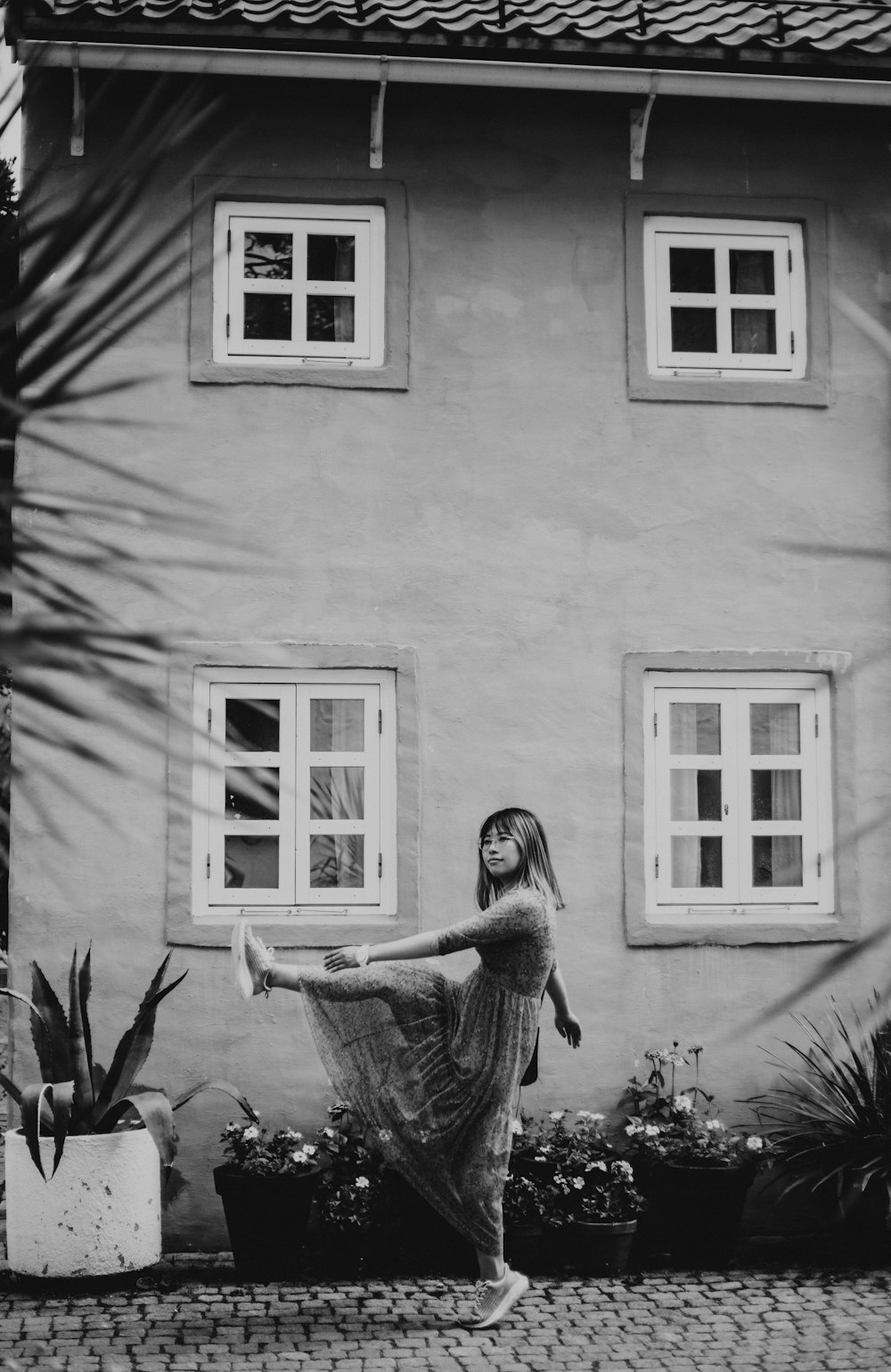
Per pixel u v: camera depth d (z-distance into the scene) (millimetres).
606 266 6668
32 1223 5500
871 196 6852
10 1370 3002
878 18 6922
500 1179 5141
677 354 6734
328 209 6574
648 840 6551
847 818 6602
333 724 6449
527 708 6477
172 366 6391
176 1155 6137
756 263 6859
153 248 1321
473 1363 4801
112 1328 5117
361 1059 5227
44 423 1384
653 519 6605
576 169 6684
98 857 6168
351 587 6418
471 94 6656
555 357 6605
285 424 6434
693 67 6379
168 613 6246
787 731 6688
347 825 6387
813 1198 6297
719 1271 5891
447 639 6457
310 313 6602
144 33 6035
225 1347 4934
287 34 6117
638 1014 6422
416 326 6551
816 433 6719
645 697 6586
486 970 5137
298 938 6262
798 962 6504
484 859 5395
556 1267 5848
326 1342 5008
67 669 1155
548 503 6555
